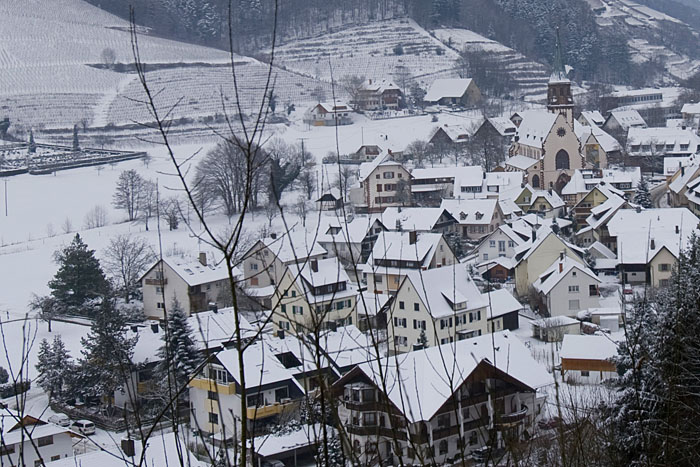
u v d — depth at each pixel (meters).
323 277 62.25
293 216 104.62
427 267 71.88
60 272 76.06
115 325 52.22
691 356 16.44
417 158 143.25
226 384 44.91
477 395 38.81
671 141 138.88
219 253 88.12
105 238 105.19
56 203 128.12
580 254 82.69
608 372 50.47
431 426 37.53
